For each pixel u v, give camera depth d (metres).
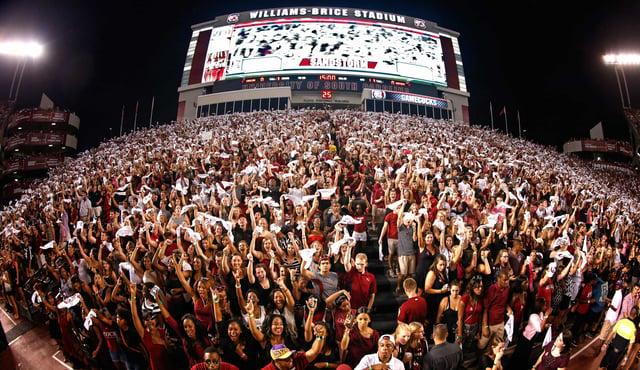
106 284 8.63
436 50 50.56
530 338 6.98
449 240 8.39
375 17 50.56
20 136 44.06
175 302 7.80
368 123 27.94
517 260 8.81
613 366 7.33
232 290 7.58
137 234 10.84
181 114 47.16
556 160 30.83
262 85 46.97
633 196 29.62
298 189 12.22
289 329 6.92
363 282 7.58
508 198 11.71
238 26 49.88
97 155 26.94
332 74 47.12
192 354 6.26
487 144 26.66
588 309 8.77
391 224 9.47
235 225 9.78
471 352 7.39
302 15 49.72
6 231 13.20
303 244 8.68
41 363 8.62
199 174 14.32
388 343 5.43
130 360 7.22
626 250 12.64
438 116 47.31
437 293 7.83
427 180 14.04
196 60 49.12
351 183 13.85
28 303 10.87
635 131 52.22
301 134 23.64
